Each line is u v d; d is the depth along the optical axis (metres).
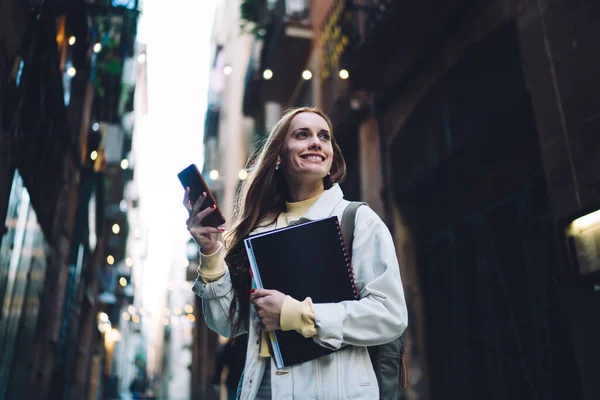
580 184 3.25
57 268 7.25
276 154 1.55
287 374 1.21
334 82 8.31
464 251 5.09
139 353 45.59
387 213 6.37
